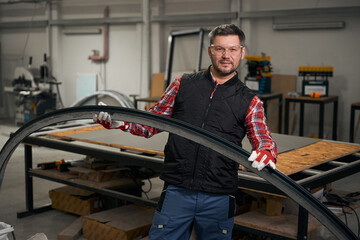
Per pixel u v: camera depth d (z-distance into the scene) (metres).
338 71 6.33
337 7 6.10
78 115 1.67
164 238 1.77
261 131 1.69
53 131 3.54
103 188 3.15
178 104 1.81
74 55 9.16
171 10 7.83
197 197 1.73
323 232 3.26
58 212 3.76
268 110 6.62
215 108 1.73
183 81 1.82
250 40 6.96
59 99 8.76
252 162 1.48
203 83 1.78
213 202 1.73
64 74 9.37
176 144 1.75
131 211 3.23
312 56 6.51
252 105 1.73
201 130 1.49
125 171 3.45
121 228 2.88
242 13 6.90
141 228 2.92
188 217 1.75
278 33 6.74
